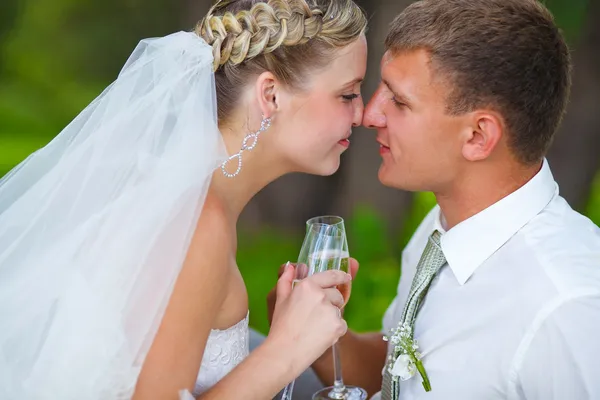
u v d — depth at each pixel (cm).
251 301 680
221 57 271
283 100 276
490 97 268
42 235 266
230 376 258
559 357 258
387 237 680
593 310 256
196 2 732
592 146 597
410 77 277
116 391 246
